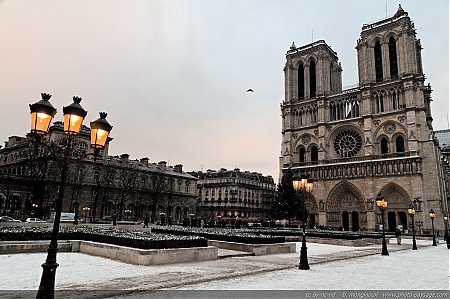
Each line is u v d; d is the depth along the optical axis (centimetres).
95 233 2325
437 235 6512
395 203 7225
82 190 7775
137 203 8925
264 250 2506
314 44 9638
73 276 1394
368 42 8475
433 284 1459
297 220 8319
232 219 9825
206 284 1307
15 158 8812
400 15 8138
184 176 10462
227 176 12119
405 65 7688
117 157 9656
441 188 7525
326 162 8450
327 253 2755
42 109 1055
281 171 9269
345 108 8662
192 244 2045
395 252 3206
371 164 7612
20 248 2034
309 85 9456
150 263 1748
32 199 6391
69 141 1045
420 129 7269
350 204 7944
